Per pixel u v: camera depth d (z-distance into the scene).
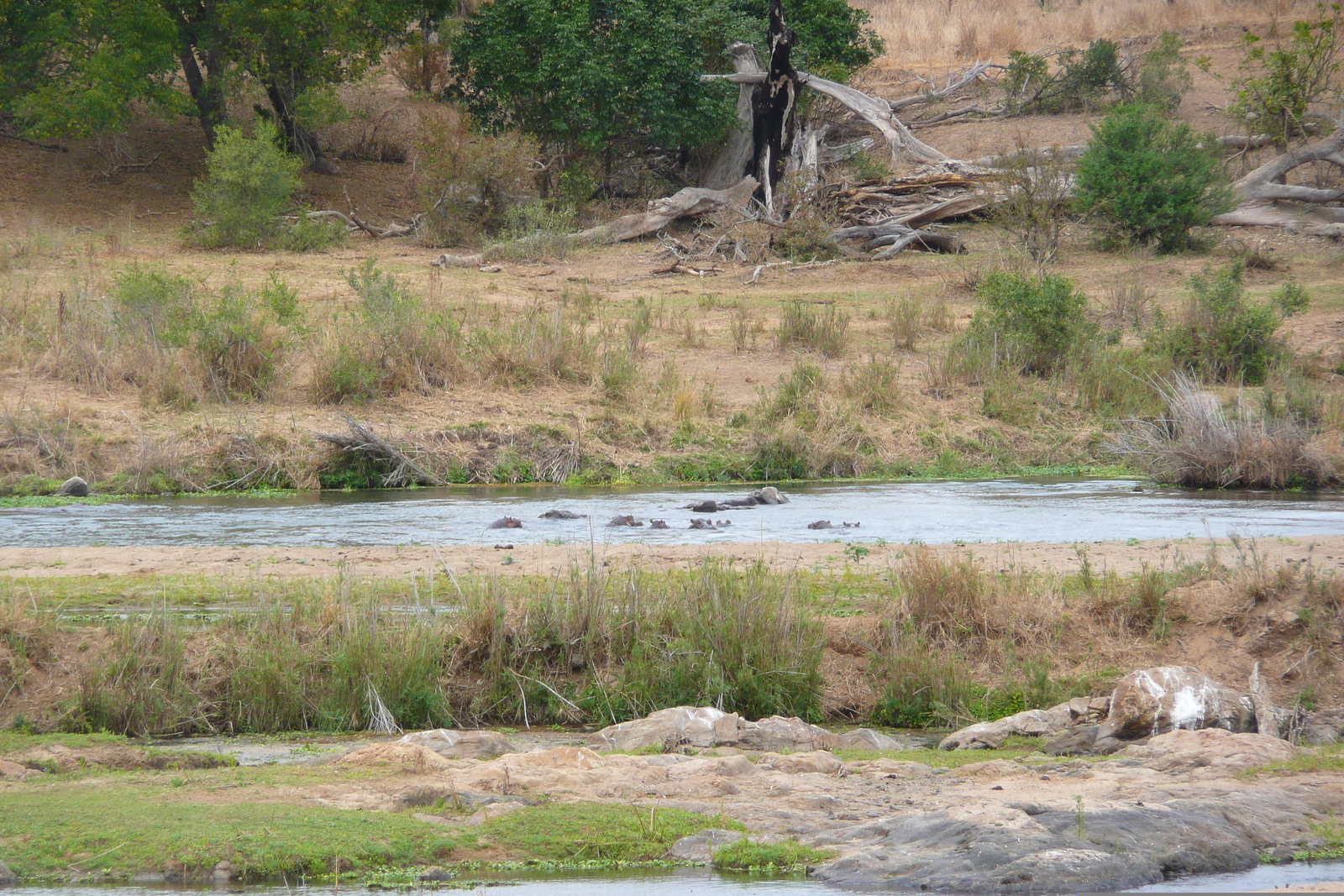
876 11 193.38
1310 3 172.00
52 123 115.81
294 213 121.81
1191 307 83.81
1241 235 117.56
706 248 116.56
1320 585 36.44
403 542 47.94
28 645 33.81
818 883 20.53
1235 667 35.34
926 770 26.53
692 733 30.27
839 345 84.00
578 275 108.00
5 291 83.88
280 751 30.77
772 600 36.19
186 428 65.62
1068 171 116.25
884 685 35.06
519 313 89.06
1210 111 143.00
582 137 124.69
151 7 118.31
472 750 29.67
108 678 33.12
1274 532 49.91
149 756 28.14
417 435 67.12
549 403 72.38
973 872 20.28
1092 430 73.69
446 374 74.00
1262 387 78.19
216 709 33.59
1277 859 21.73
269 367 72.25
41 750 27.94
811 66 138.88
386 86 159.62
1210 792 24.20
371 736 32.62
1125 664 35.41
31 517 53.91
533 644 35.41
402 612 37.03
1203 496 61.16
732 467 67.88
